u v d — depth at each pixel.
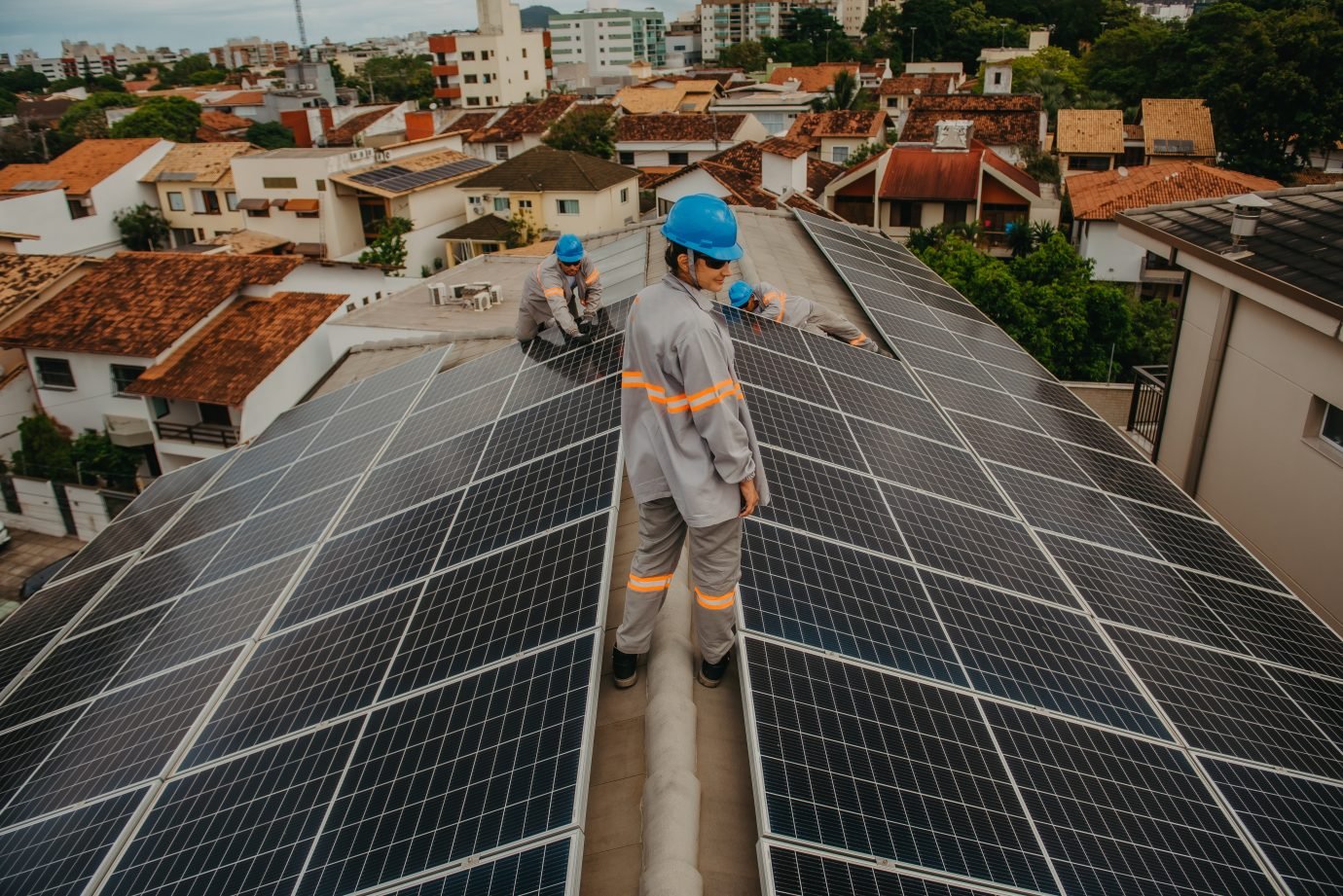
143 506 10.04
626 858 3.88
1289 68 56.31
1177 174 44.84
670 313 3.86
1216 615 6.75
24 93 174.25
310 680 5.04
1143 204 43.09
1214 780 4.68
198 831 4.20
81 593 8.24
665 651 4.85
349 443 8.80
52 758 5.50
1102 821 4.02
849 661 4.31
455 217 58.34
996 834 3.66
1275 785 4.86
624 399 4.25
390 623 5.20
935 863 3.36
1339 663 6.80
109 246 57.38
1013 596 5.71
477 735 3.88
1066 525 7.27
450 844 3.35
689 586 5.55
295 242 56.50
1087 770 4.36
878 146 63.28
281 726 4.75
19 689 6.81
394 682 4.62
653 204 61.31
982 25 132.38
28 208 52.22
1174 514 8.61
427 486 6.84
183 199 58.16
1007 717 4.48
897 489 6.34
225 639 5.98
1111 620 6.01
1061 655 5.30
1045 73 80.19
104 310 31.92
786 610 4.45
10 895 4.34
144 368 30.59
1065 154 60.59
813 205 30.98
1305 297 10.35
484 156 74.94
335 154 55.03
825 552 5.09
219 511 8.70
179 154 59.78
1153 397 17.11
